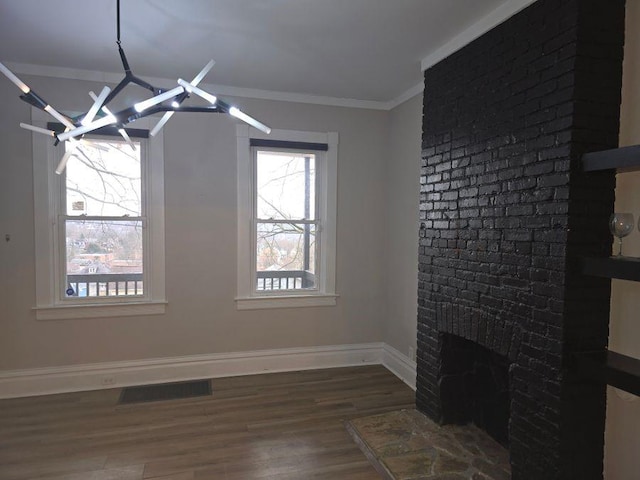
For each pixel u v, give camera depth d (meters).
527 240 2.14
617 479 1.97
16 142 3.32
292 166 4.10
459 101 2.73
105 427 2.91
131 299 3.70
